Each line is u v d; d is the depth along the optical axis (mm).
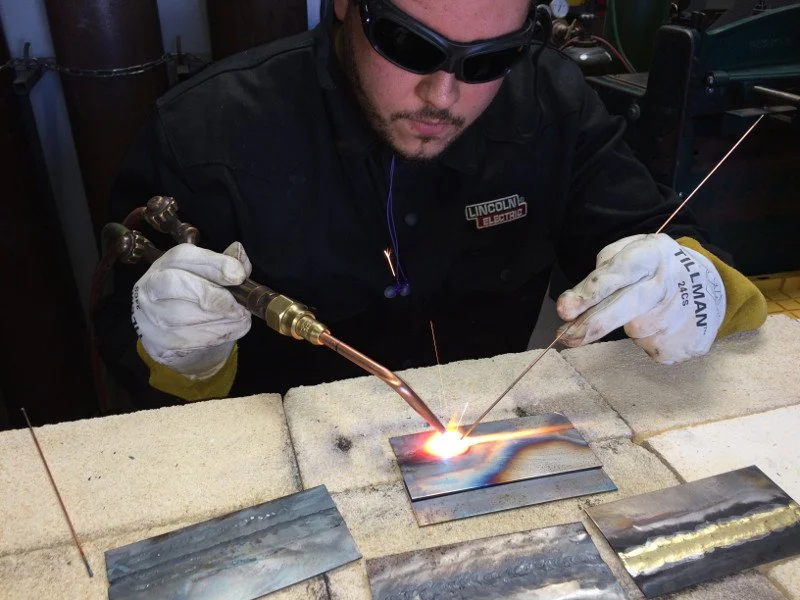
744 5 1668
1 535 763
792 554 760
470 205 1425
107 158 1943
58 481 826
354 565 741
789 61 1536
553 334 2070
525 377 1028
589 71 1864
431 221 1383
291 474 848
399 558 740
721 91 1511
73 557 746
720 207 1747
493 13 938
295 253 1345
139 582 713
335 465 866
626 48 1989
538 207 1497
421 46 957
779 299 1778
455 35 949
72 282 2266
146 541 756
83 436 889
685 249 1116
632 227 1427
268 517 784
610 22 1999
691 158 1592
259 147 1303
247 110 1304
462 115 1091
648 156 1648
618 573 744
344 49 1189
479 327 1624
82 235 2348
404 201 1344
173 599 698
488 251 1500
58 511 791
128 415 927
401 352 1538
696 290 1038
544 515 809
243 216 1312
